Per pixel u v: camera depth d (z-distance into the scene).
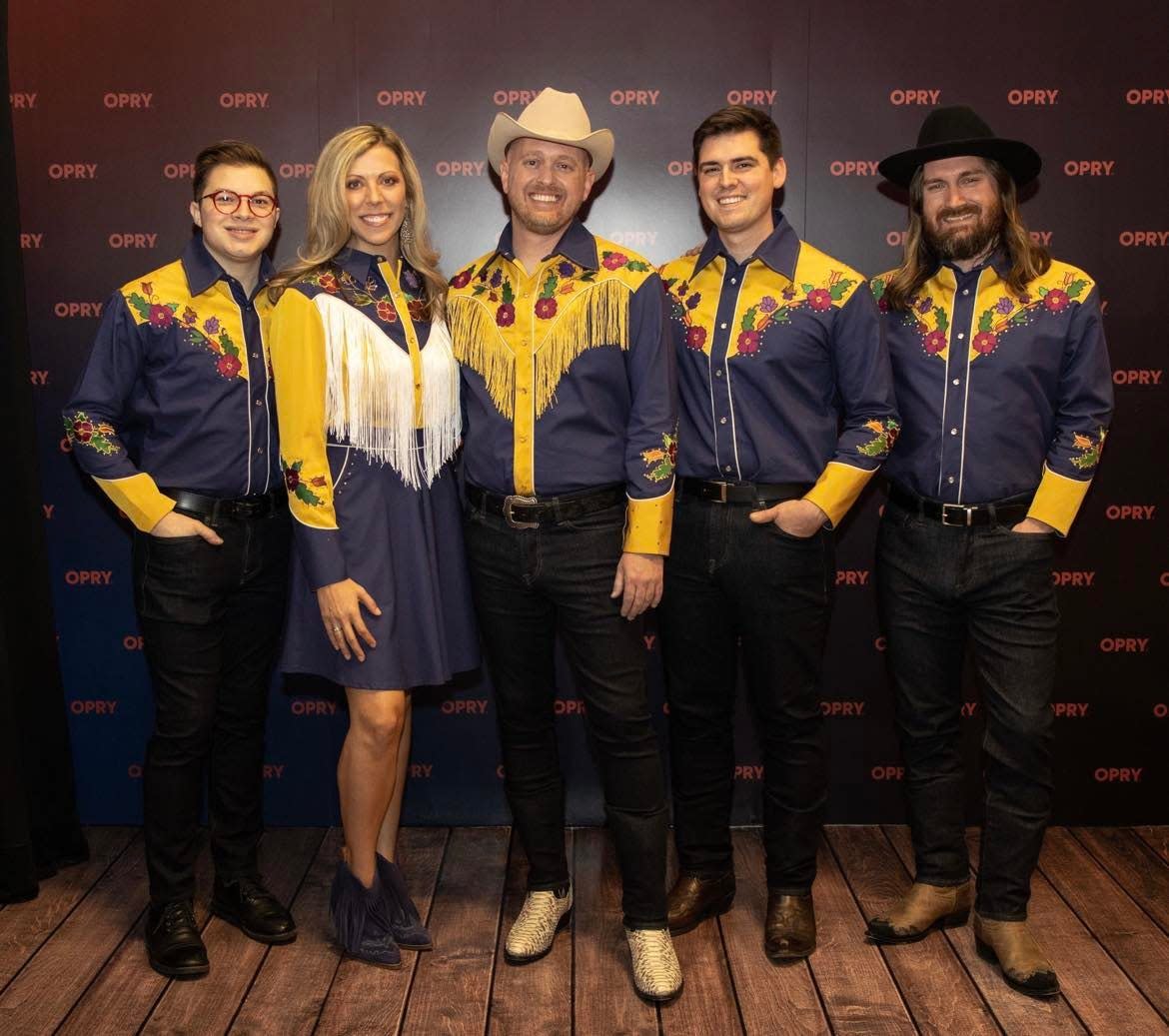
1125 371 2.95
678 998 2.25
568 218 2.23
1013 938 2.31
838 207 2.92
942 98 2.88
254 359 2.35
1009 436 2.28
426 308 2.31
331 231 2.21
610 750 2.29
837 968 2.36
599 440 2.24
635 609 2.21
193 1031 2.14
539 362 2.21
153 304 2.28
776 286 2.29
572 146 2.19
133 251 2.95
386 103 2.90
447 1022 2.17
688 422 2.37
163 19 2.88
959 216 2.28
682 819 2.55
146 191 2.93
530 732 2.42
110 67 2.89
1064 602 3.04
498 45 2.89
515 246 2.29
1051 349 2.26
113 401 2.28
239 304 2.34
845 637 3.08
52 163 2.92
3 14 2.67
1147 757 3.08
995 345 2.28
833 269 2.28
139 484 2.26
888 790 3.12
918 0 2.86
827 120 2.90
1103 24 2.85
